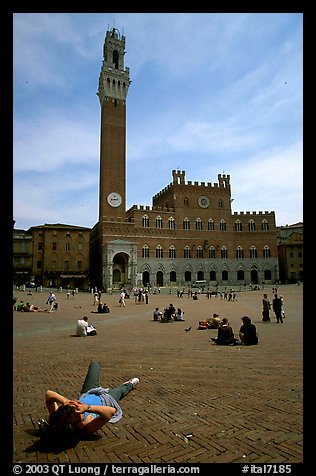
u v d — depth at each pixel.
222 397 8.47
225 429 6.56
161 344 16.66
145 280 88.19
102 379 10.24
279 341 17.28
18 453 5.59
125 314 33.94
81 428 6.00
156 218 91.38
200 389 9.14
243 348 15.39
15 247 85.31
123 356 13.71
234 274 97.38
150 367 11.76
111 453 5.61
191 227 95.38
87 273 88.25
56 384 9.71
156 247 89.94
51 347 15.88
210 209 98.25
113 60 92.94
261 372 10.95
